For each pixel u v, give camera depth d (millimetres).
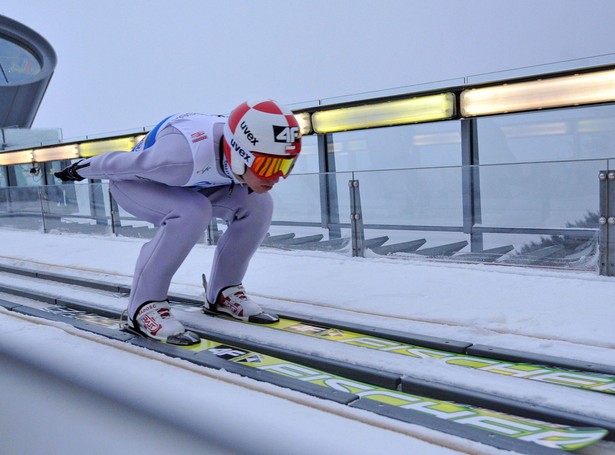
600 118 6098
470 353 2615
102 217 8734
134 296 3115
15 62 29328
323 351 2674
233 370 2465
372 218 5660
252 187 2699
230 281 3449
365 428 1853
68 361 2613
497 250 4914
